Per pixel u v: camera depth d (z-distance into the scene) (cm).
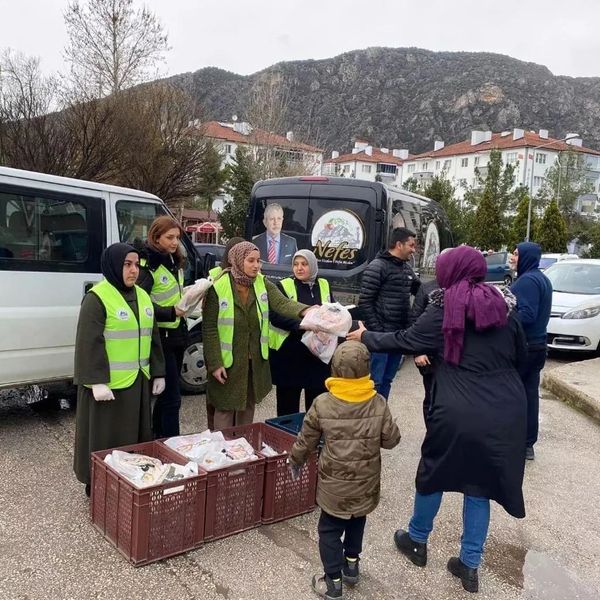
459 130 13512
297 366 456
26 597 280
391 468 475
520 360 315
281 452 392
